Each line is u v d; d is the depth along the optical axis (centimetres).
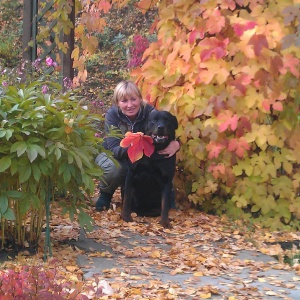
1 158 407
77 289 276
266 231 554
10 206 427
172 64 591
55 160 417
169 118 540
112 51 1352
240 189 577
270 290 379
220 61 565
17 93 432
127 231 523
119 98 560
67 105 449
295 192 576
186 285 380
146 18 1426
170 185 553
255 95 559
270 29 554
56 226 518
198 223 559
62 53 770
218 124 570
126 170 572
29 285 270
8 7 1499
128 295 352
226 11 562
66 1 725
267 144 577
